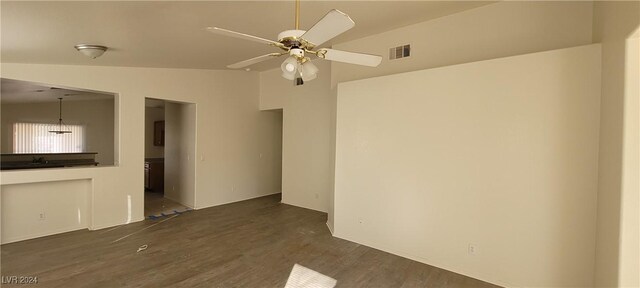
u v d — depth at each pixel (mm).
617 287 1958
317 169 5793
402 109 3559
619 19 2010
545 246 2672
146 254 3568
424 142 3381
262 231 4504
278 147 7375
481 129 2992
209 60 4734
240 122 6480
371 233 3885
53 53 3492
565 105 2557
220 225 4781
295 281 2984
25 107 7656
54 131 7664
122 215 4730
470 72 3057
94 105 8281
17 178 3744
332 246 3914
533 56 2705
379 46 4062
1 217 3760
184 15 2760
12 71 3727
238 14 2900
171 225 4738
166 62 4676
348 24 1657
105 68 4492
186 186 5977
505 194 2867
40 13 2357
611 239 2084
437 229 3309
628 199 1885
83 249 3680
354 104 4043
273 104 6586
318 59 5730
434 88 3299
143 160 4961
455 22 3406
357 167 4023
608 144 2191
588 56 2455
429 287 2891
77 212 4422
